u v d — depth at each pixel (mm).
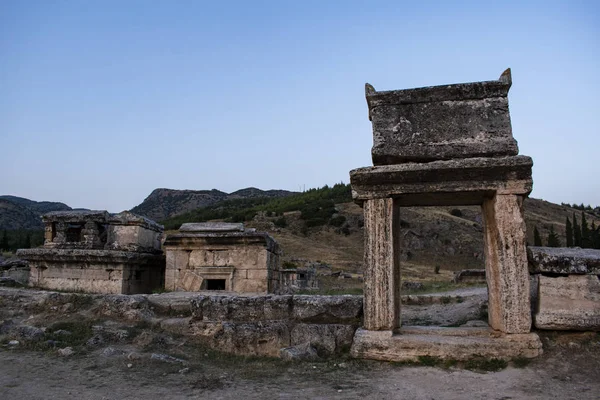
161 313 10094
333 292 18484
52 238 15523
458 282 21031
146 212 140125
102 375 6590
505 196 7203
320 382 6266
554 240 50375
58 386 6062
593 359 6688
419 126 7766
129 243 15141
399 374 6504
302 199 85812
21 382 6223
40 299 10891
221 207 102562
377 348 7156
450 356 6910
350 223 63406
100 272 14422
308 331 8117
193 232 15211
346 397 5590
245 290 14328
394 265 7926
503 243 7125
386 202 7547
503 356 6816
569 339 7199
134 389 5953
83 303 10586
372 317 7375
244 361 7535
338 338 7984
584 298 7391
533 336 6898
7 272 18453
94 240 15031
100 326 9164
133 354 7438
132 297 10070
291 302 8656
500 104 7660
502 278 7078
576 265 7438
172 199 151375
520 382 6039
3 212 95562
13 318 10266
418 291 17156
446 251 53812
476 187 7258
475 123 7617
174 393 5793
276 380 6410
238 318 8758
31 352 7852
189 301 10211
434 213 65250
